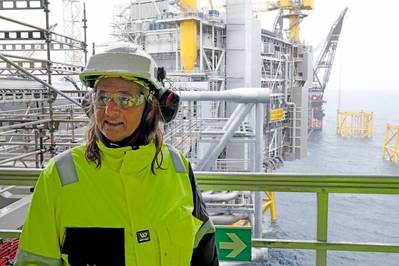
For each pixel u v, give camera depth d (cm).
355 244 251
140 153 136
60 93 640
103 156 140
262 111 567
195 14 2558
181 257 144
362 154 3009
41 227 137
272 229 1975
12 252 454
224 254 263
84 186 137
